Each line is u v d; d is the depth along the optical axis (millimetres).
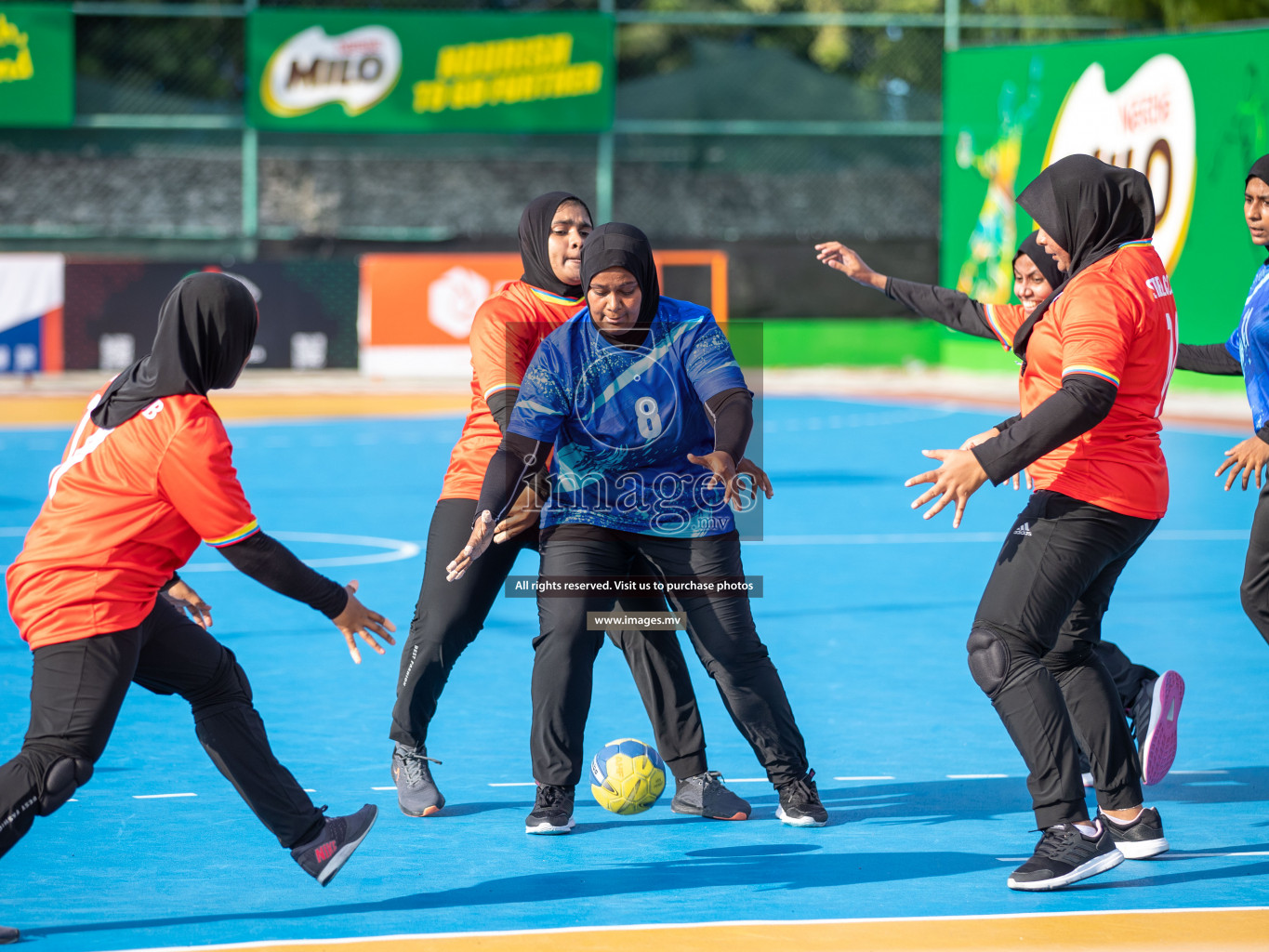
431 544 15188
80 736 11141
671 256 64938
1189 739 17719
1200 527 33969
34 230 74500
